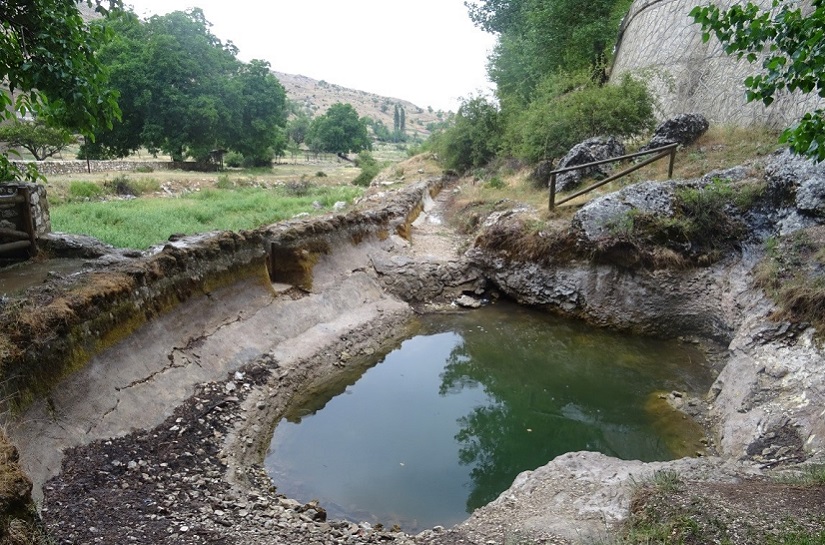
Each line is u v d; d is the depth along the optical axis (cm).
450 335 1109
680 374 902
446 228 1678
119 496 497
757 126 1234
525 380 916
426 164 2762
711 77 1439
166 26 4069
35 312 566
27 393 527
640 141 1424
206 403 706
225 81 4244
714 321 979
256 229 1038
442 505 596
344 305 1091
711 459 575
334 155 8394
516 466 687
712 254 1003
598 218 1088
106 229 1405
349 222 1267
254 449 673
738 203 998
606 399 840
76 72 750
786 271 831
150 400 657
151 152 4119
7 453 357
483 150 2277
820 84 388
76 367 593
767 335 744
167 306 763
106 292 652
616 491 509
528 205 1371
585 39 2106
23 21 724
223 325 845
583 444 732
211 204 2105
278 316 950
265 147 4741
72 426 557
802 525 382
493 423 791
